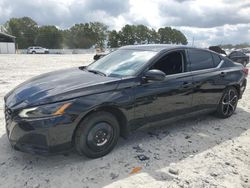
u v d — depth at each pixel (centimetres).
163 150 389
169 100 416
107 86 348
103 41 10444
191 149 397
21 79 997
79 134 330
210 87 484
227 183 313
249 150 405
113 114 364
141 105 379
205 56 498
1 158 345
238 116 572
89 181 304
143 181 308
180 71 441
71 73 411
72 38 9381
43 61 2189
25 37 8988
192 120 531
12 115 311
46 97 313
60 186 293
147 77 374
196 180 316
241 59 1820
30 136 305
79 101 320
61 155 359
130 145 400
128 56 438
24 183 296
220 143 425
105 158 356
